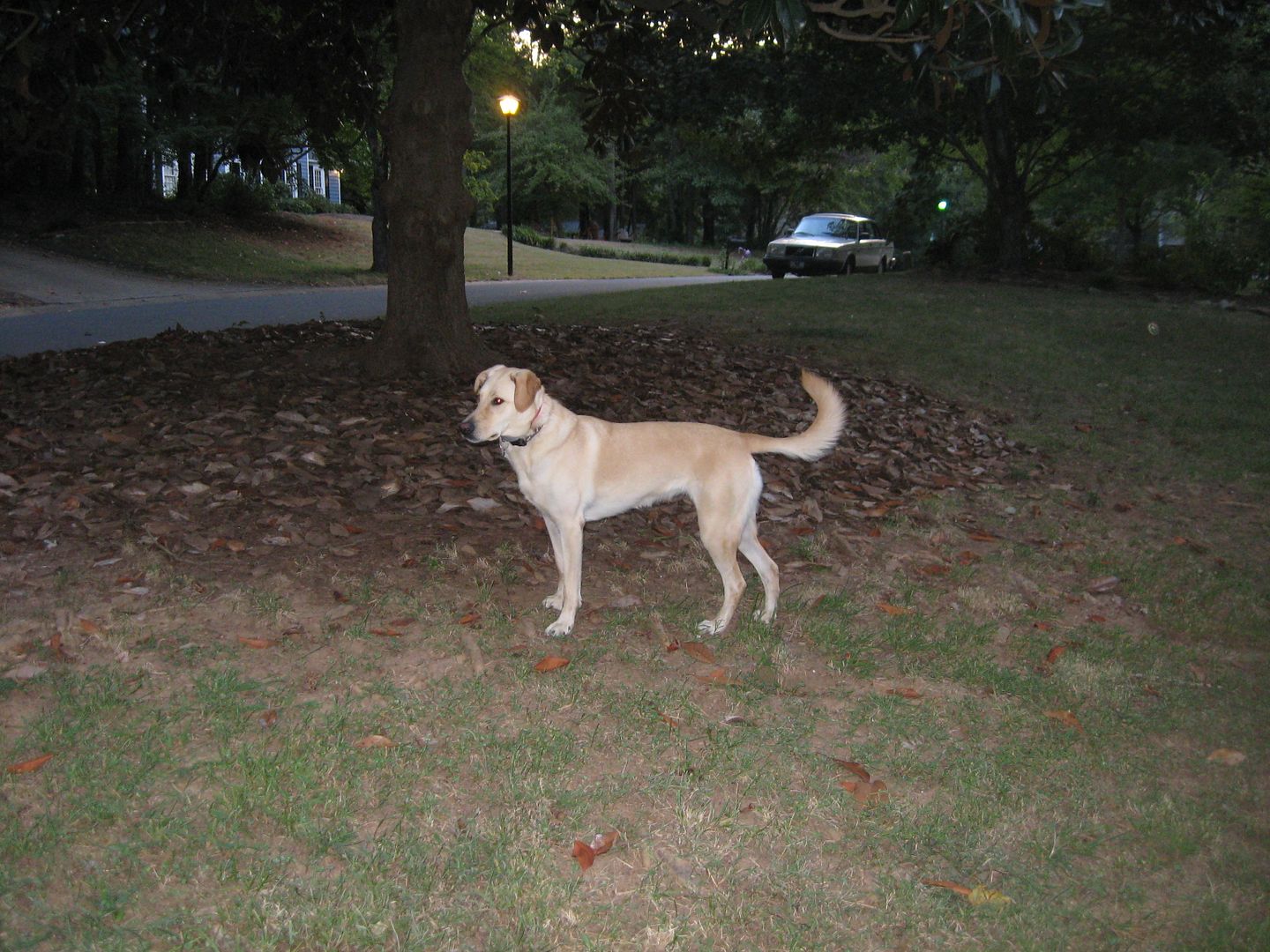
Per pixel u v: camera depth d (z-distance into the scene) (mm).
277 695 3895
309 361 9531
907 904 3012
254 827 3131
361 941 2729
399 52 9031
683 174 53188
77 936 2646
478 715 3893
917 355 12938
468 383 8883
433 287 9242
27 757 3391
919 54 7430
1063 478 8156
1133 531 6891
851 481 7473
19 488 5844
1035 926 2975
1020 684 4445
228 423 7320
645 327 13641
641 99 12961
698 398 9117
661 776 3564
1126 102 21406
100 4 9164
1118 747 4008
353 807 3264
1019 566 6051
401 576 5141
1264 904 3113
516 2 11602
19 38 7965
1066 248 25203
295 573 5066
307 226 31125
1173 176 28844
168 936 2691
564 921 2857
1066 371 12492
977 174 24422
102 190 29625
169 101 12562
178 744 3520
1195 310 18844
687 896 3002
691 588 5457
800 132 24109
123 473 6180
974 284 22109
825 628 4891
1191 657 4891
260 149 13539
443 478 6559
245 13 10820
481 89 35062
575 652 4527
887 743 3916
